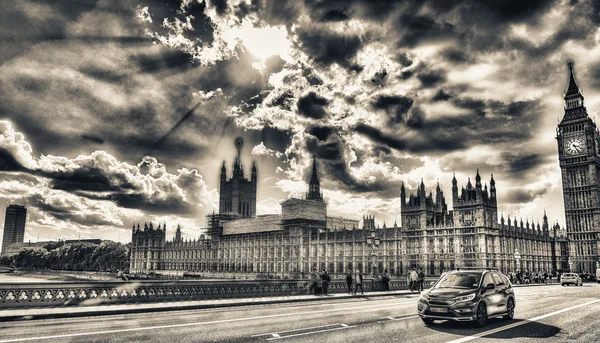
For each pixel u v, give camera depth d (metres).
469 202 116.81
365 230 139.25
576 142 153.00
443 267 118.69
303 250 163.62
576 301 38.16
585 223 147.62
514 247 127.56
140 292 35.66
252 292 43.38
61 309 29.66
